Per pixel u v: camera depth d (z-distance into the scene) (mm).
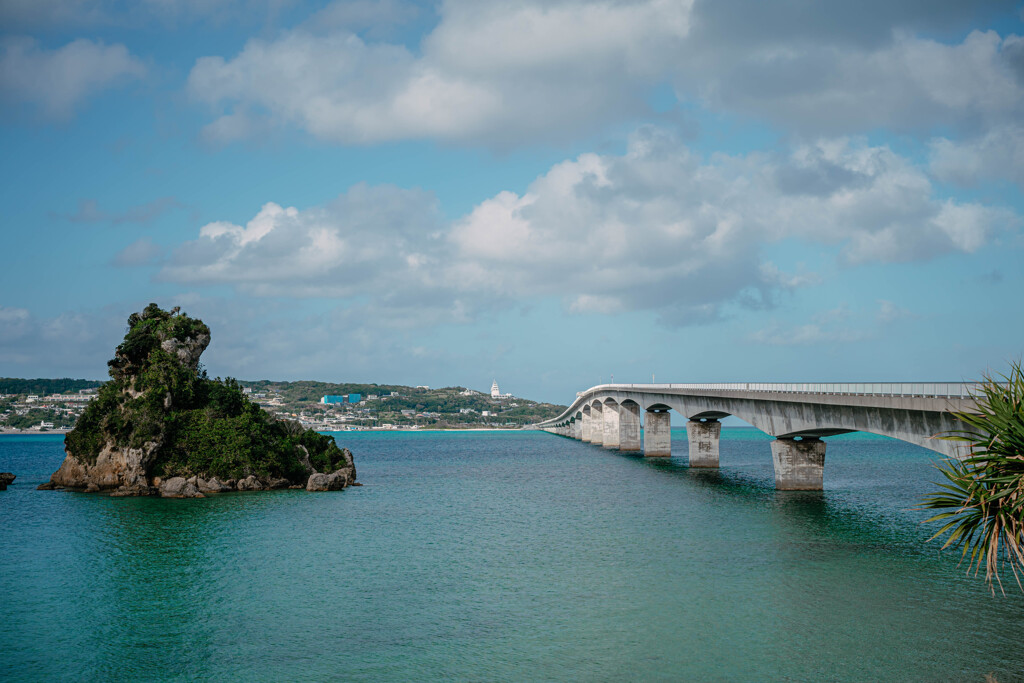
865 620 42625
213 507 88125
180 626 44438
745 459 169375
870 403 66188
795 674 35375
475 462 170500
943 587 48906
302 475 109938
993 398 26891
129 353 105750
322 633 42688
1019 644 38625
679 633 41281
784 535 66625
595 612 45344
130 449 99000
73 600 50094
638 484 111938
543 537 69062
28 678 37031
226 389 111250
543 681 35188
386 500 96000
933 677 34750
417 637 41656
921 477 117562
